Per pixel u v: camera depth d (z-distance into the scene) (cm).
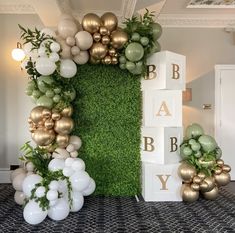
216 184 354
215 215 305
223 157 530
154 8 441
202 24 529
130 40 335
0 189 427
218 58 532
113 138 370
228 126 532
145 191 351
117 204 340
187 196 336
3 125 503
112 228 268
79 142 354
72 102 365
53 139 328
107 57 338
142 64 344
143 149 367
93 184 340
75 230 264
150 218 294
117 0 453
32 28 497
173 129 355
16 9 492
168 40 528
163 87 344
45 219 290
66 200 293
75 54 328
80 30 334
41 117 317
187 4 473
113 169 371
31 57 332
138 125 371
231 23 528
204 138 343
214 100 532
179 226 273
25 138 504
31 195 279
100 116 369
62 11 427
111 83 368
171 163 353
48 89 329
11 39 496
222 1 470
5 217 298
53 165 304
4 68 499
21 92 502
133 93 370
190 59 530
